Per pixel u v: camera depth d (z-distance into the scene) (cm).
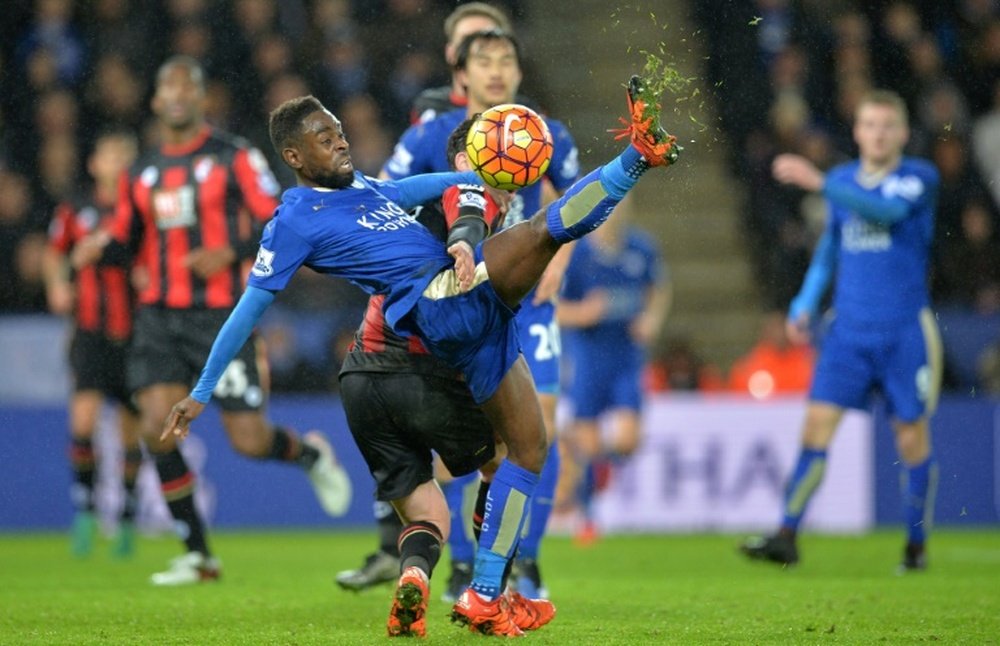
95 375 3359
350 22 5219
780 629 1792
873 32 5459
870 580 2633
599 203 1502
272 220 1620
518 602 1739
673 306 5528
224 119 5000
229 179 2728
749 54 5541
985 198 5181
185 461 2631
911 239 2847
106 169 3469
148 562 3162
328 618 1944
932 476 2859
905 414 2841
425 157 2159
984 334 4569
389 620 1619
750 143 5494
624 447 3947
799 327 2995
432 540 1642
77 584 2580
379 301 1644
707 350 5416
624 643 1625
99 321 3356
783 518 2902
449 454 1661
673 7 5944
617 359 3928
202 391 1605
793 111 5409
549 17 5950
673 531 4184
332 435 4206
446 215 1680
